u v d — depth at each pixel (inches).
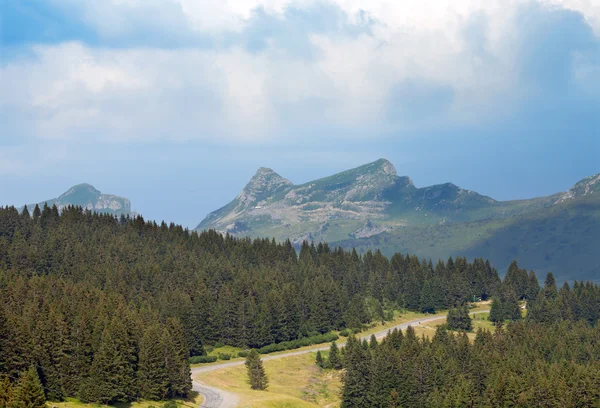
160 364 6161.4
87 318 6456.7
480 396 6939.0
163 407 5767.7
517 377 6811.0
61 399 5561.0
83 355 5890.8
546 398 6584.6
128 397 5944.9
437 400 6855.3
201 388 6781.5
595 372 6870.1
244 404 6102.4
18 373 5433.1
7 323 5526.6
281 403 6343.5
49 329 5792.3
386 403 7032.5
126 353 6077.8
